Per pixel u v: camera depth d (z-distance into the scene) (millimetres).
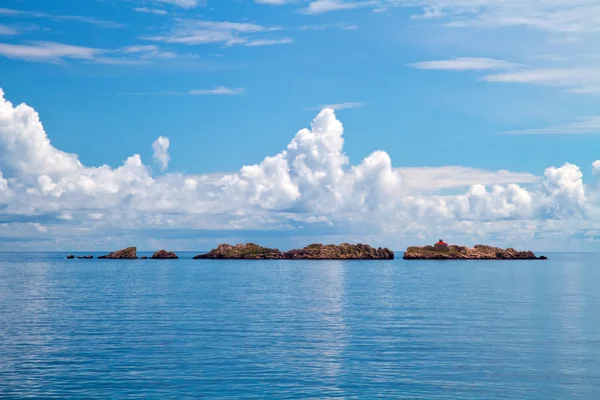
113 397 32562
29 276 164500
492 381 35938
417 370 38688
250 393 33312
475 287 118000
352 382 35625
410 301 86875
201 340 50031
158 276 165875
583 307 76812
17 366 39844
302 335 52844
